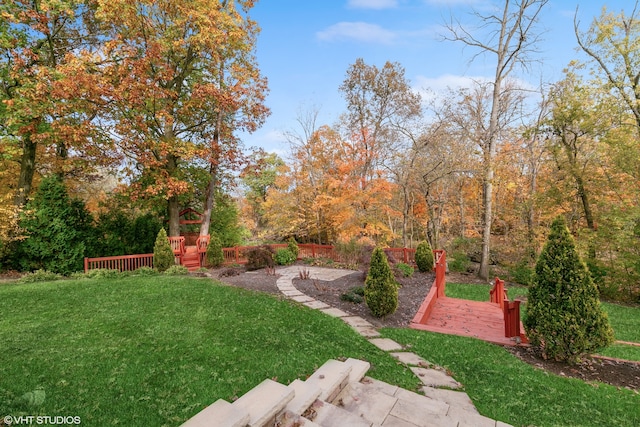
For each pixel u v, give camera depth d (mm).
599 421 3385
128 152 13633
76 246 11602
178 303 7035
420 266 13633
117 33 13148
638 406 3727
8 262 11312
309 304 7969
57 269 11086
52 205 11344
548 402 3754
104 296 7492
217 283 9914
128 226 14586
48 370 3568
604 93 11750
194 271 12719
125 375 3521
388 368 4430
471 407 3537
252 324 5836
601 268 12375
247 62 16078
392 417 3049
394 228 22219
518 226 16984
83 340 4629
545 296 5145
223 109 14664
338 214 17891
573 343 4887
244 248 15617
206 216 16422
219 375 3625
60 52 13570
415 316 7500
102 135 13180
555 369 4918
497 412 3438
